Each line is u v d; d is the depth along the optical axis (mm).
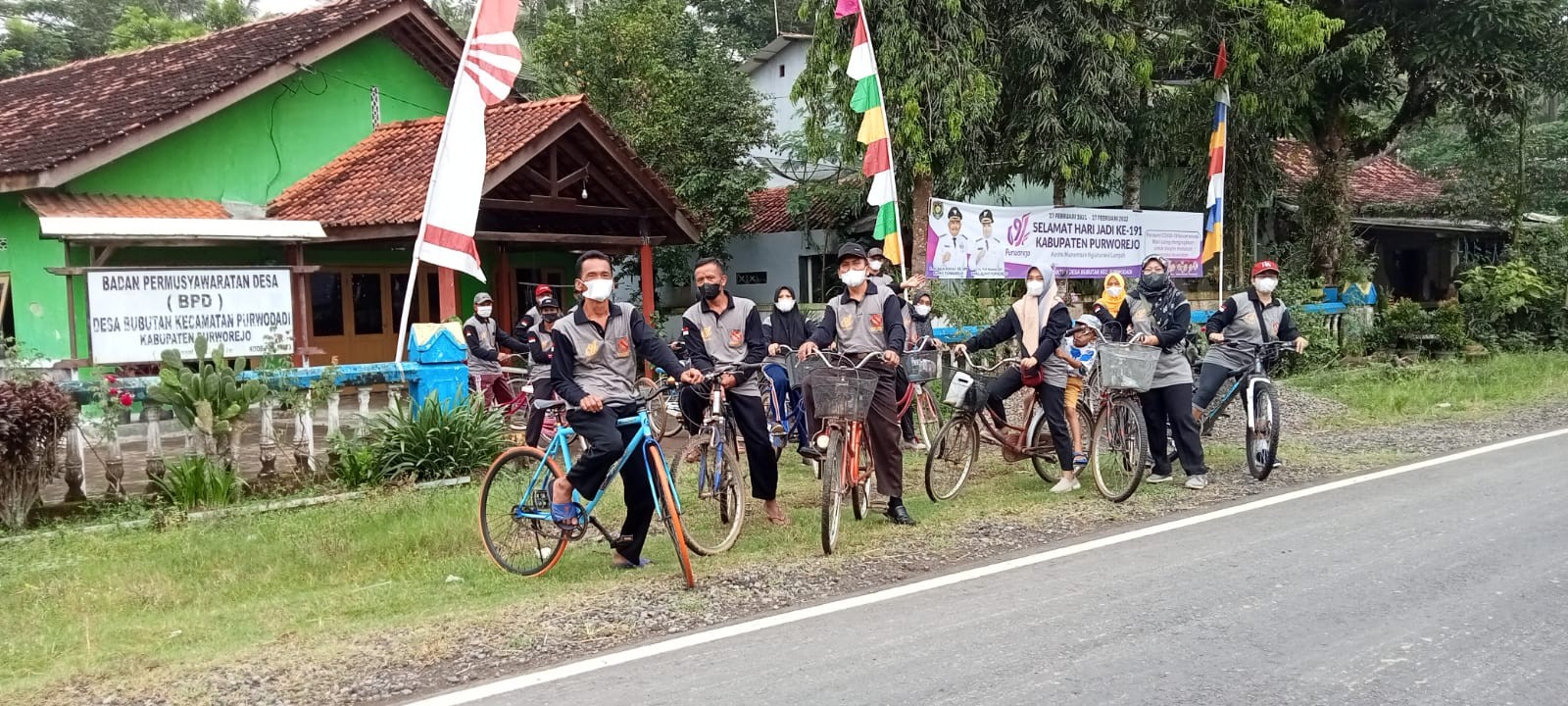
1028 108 15633
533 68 21812
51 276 12812
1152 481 8547
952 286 13688
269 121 15039
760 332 7121
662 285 24188
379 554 6629
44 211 12211
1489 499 7391
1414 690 4020
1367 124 21141
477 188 10305
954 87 14461
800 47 26500
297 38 15312
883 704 4004
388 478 8602
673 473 6633
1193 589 5406
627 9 20891
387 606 5590
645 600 5504
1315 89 18312
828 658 4547
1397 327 18891
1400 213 22766
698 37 26000
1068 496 8133
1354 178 24188
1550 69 18906
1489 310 19828
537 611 5348
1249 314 8812
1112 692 4059
